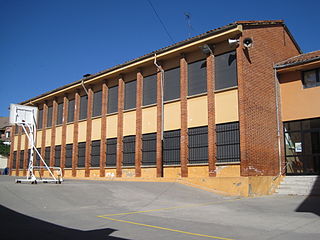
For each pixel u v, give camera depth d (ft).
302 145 61.77
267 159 58.44
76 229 27.17
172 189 54.95
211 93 60.34
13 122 57.93
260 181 54.95
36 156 106.11
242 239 23.85
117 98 81.15
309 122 61.41
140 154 72.23
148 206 41.81
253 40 59.77
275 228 28.04
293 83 63.93
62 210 37.47
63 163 93.86
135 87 77.00
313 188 54.44
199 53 64.64
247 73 57.11
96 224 29.55
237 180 53.26
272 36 65.87
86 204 41.83
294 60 63.21
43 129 104.22
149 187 56.44
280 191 57.47
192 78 65.16
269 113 61.00
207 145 60.59
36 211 35.96
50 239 23.41
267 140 59.31
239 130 55.57
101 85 86.22
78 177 87.71
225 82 59.16
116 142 78.95
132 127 75.61
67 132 94.63
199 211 37.99
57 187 49.65
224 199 48.39
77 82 90.12
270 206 41.93
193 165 61.87
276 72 64.59
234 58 58.44
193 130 63.21
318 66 60.80
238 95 56.39
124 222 30.73
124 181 68.54
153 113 71.31
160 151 67.97
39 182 58.34
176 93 67.82
